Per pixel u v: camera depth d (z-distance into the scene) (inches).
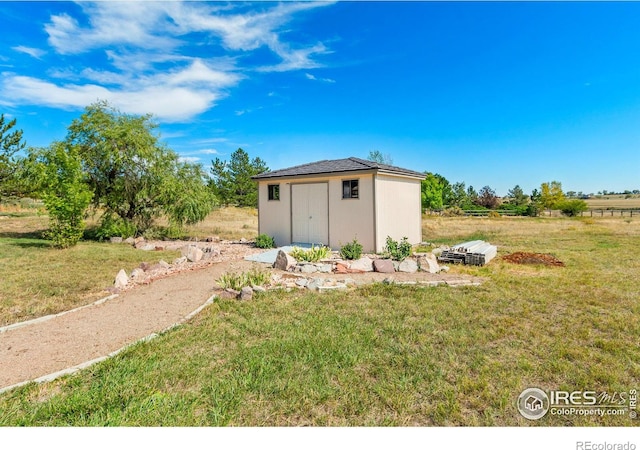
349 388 126.0
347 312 212.8
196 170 693.3
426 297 240.5
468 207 1681.8
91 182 626.5
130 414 113.1
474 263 369.7
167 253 482.6
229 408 115.6
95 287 281.9
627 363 143.4
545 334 174.9
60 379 136.6
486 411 112.3
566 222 999.6
